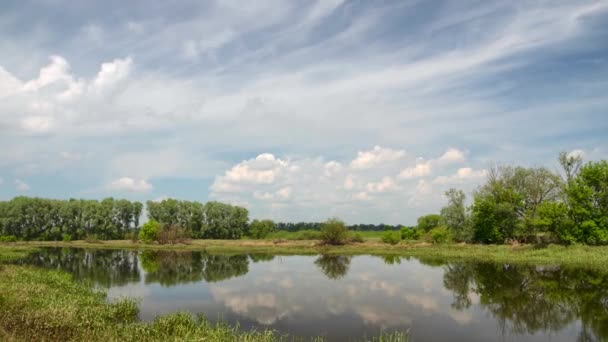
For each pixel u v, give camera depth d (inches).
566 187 2390.5
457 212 2751.0
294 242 3459.6
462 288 1296.8
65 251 2972.4
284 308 1018.1
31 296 864.3
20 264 1941.4
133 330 687.1
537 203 2559.1
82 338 616.7
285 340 744.3
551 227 2292.1
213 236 4758.9
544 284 1347.2
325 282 1444.4
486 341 761.6
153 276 1616.6
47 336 613.6
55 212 4426.7
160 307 1027.3
